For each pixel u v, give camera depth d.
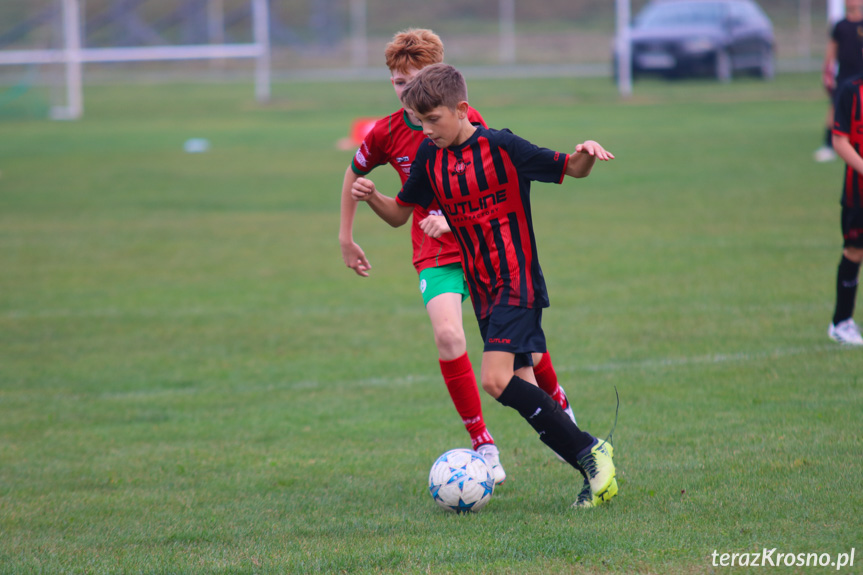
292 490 15.31
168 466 16.83
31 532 13.52
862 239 21.61
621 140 62.50
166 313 28.88
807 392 18.92
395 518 13.58
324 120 82.44
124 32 118.56
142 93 111.50
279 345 25.42
